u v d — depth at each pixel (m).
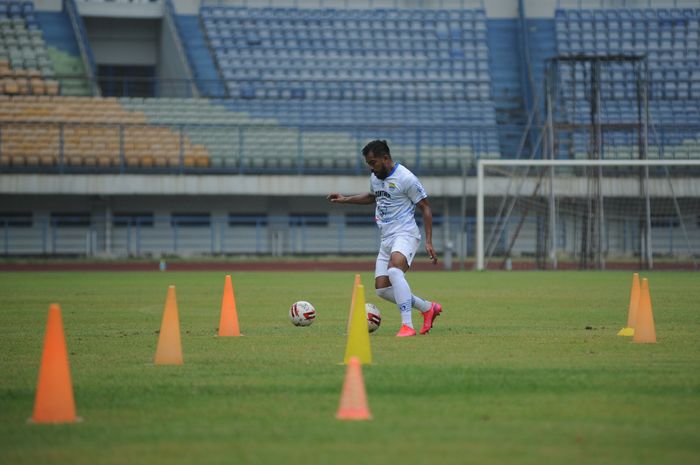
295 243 143.00
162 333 33.75
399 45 164.75
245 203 143.38
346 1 169.75
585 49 166.00
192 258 139.38
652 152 143.12
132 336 43.03
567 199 129.00
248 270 117.50
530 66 160.75
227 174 139.75
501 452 20.69
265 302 64.31
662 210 134.75
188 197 142.25
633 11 170.62
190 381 29.75
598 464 19.80
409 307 41.38
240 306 60.88
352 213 144.00
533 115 145.50
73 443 21.70
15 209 139.38
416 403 25.95
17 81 146.75
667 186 134.12
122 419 24.17
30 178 133.12
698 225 136.12
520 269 123.56
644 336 39.75
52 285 85.31
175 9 164.25
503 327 46.31
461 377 30.16
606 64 160.62
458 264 133.25
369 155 40.28
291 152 145.38
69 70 151.88
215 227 142.38
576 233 130.50
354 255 143.50
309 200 144.25
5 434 22.59
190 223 142.38
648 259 123.12
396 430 22.72
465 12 169.62
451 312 55.69
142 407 25.66
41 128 140.50
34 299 67.56
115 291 76.75
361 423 23.50
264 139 145.50
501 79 164.00
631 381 29.56
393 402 26.11
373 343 38.97
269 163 144.00
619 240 134.38
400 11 168.88
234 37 161.38
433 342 39.44
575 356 35.28
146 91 166.50
